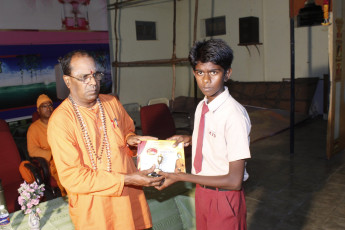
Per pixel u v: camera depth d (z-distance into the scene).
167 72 9.22
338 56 4.47
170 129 4.00
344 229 2.78
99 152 1.49
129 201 1.56
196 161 1.43
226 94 1.31
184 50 9.46
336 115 4.64
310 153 4.89
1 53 5.59
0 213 1.79
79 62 1.37
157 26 8.91
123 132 1.69
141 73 8.57
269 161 4.62
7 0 5.59
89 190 1.38
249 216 3.08
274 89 7.57
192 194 2.45
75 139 1.43
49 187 3.23
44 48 6.15
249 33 7.82
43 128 3.49
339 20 4.38
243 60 8.44
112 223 1.52
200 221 1.49
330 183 3.76
